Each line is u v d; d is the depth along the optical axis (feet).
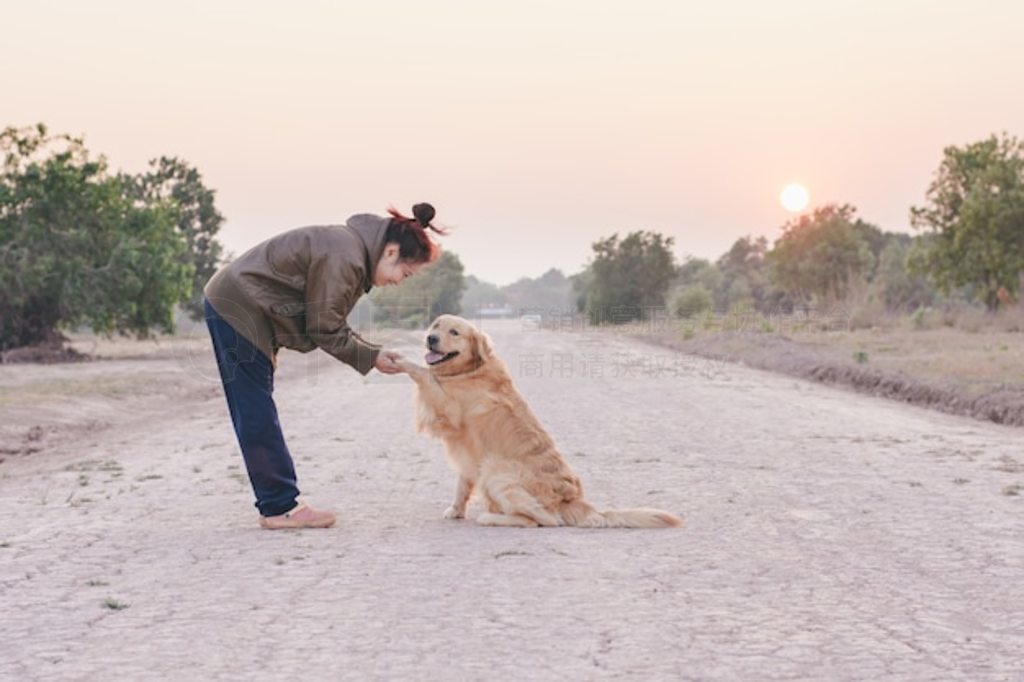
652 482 33.32
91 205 111.96
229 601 18.70
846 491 31.35
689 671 14.78
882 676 14.60
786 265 247.09
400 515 27.76
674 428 48.75
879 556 22.39
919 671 14.82
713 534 24.85
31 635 16.72
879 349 100.17
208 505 29.48
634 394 67.87
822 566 21.45
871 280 250.16
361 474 35.68
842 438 45.19
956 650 15.81
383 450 42.22
